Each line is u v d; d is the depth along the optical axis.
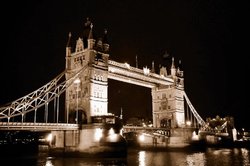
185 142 116.56
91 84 84.56
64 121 90.00
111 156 77.50
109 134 79.31
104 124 78.81
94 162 70.44
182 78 129.38
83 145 79.38
